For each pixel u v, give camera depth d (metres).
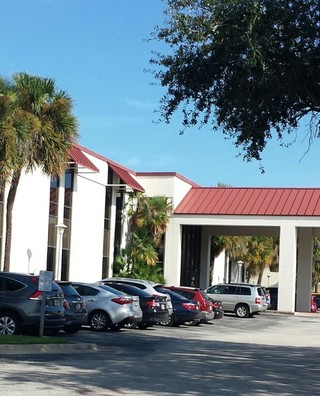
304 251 49.16
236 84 15.02
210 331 28.22
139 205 43.41
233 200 46.41
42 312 17.77
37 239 31.56
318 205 44.88
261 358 17.69
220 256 58.66
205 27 14.83
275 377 13.73
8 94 25.09
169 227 45.28
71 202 35.44
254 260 65.88
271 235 48.62
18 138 24.59
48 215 32.56
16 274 18.84
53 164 26.38
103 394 10.61
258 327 32.44
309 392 11.90
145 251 42.34
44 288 17.62
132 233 43.00
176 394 10.95
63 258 34.78
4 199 28.98
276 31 14.34
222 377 13.30
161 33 15.45
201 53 15.17
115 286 26.58
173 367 14.46
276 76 14.66
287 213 44.41
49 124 26.06
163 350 18.50
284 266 44.16
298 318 40.62
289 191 46.94
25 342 16.27
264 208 45.22
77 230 36.06
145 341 21.23
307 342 24.97
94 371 13.16
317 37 14.38
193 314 29.31
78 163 33.69
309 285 48.91
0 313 18.36
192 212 45.28
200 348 19.89
